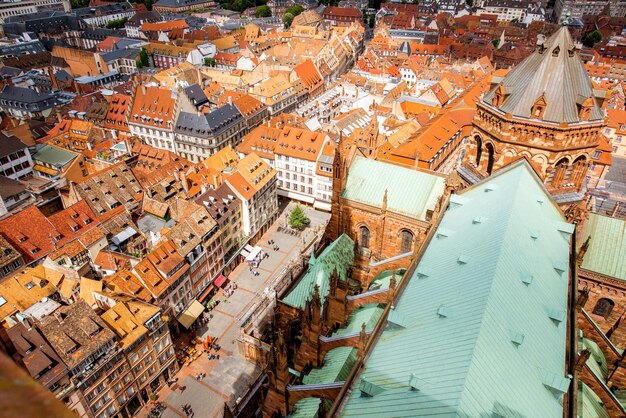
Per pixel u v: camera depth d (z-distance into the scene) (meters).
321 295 70.62
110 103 166.12
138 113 156.00
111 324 72.56
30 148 134.38
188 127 147.12
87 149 141.75
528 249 50.41
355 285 80.19
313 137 131.12
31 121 160.12
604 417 50.03
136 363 74.94
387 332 46.16
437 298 45.97
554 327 45.75
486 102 69.12
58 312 69.06
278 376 56.69
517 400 35.59
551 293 48.94
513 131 64.19
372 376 41.53
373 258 84.00
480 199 63.22
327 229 86.44
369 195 80.44
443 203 67.50
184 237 93.88
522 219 53.38
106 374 69.94
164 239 94.06
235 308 98.81
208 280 101.44
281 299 76.00
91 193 106.62
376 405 37.84
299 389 56.59
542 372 39.78
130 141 139.75
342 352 59.72
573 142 62.19
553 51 60.88
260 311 90.50
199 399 79.62
